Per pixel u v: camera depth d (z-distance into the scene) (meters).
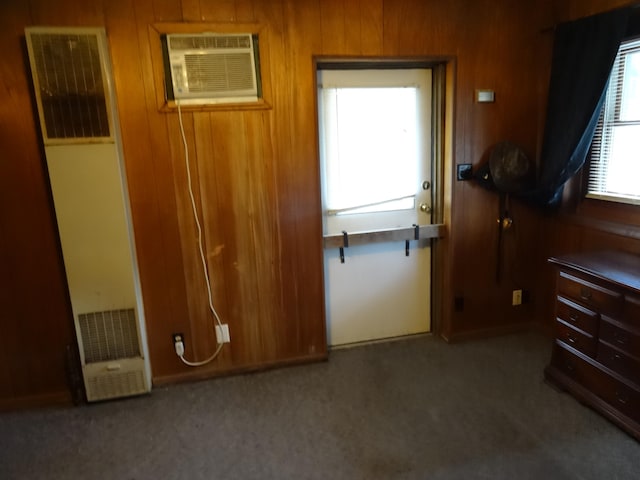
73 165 2.23
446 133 2.87
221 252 2.64
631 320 2.00
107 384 2.51
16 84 2.22
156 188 2.48
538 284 3.19
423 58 2.68
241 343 2.78
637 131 2.39
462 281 3.04
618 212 2.53
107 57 2.22
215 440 2.19
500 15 2.75
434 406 2.38
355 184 2.90
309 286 2.80
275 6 2.43
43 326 2.49
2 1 2.15
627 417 2.08
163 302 2.63
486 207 2.98
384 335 3.19
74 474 2.00
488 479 1.87
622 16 2.26
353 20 2.54
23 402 2.54
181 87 2.39
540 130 2.94
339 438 2.16
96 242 2.33
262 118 2.53
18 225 2.36
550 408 2.33
